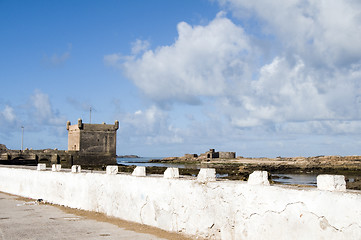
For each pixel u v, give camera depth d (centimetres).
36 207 1650
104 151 9469
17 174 2209
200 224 976
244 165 10069
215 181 987
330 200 682
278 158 11969
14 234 1102
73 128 9531
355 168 7888
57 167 1919
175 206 1060
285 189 769
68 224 1245
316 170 8056
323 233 691
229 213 898
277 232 777
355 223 639
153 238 1014
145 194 1179
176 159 16025
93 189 1472
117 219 1300
